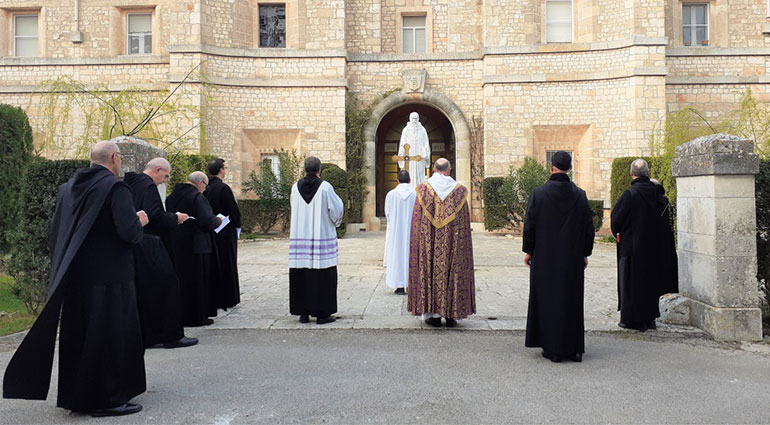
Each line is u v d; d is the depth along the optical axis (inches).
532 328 179.0
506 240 593.0
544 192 180.7
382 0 730.2
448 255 210.8
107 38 685.9
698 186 214.4
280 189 634.8
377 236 642.2
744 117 418.6
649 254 212.1
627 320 213.9
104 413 130.6
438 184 214.7
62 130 406.3
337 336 206.1
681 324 222.4
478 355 180.9
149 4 679.1
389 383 152.7
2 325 225.3
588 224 178.5
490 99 681.6
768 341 199.0
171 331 189.2
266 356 180.1
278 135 688.4
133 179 187.0
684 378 157.9
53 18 685.9
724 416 129.1
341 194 620.1
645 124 631.2
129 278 136.3
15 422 127.3
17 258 240.4
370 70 717.3
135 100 429.1
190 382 154.3
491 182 657.6
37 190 239.0
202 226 219.1
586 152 669.9
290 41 690.2
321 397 141.7
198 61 641.0
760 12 671.1
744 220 202.1
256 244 561.6
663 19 631.2
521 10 678.5
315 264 221.1
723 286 202.1
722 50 664.4
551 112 674.2
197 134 633.0
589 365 170.4
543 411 132.0
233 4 671.8
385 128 827.4
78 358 130.0
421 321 227.5
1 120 339.0
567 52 669.3
